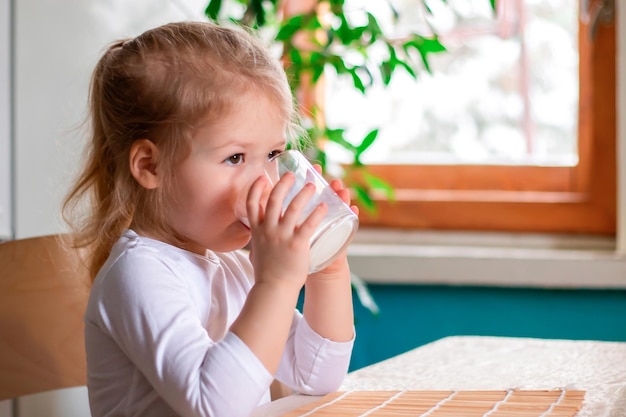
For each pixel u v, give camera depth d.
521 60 2.46
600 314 2.20
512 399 0.85
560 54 2.42
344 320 1.01
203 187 0.94
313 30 2.16
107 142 1.04
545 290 2.23
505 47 2.46
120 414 0.91
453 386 0.95
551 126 2.46
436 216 2.49
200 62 0.95
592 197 2.38
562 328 2.22
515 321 2.26
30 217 1.80
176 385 0.80
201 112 0.93
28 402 1.58
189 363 0.81
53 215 1.85
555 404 0.82
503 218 2.44
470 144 2.52
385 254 2.31
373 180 2.21
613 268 2.17
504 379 0.98
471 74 2.50
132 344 0.85
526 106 2.47
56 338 1.14
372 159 2.57
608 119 2.37
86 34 1.93
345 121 2.57
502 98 2.48
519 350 1.15
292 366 1.01
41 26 1.82
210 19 1.98
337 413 0.81
